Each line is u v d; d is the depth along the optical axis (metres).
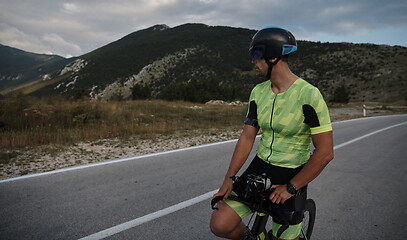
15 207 3.78
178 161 6.41
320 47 190.50
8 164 5.96
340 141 9.70
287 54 1.80
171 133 10.59
